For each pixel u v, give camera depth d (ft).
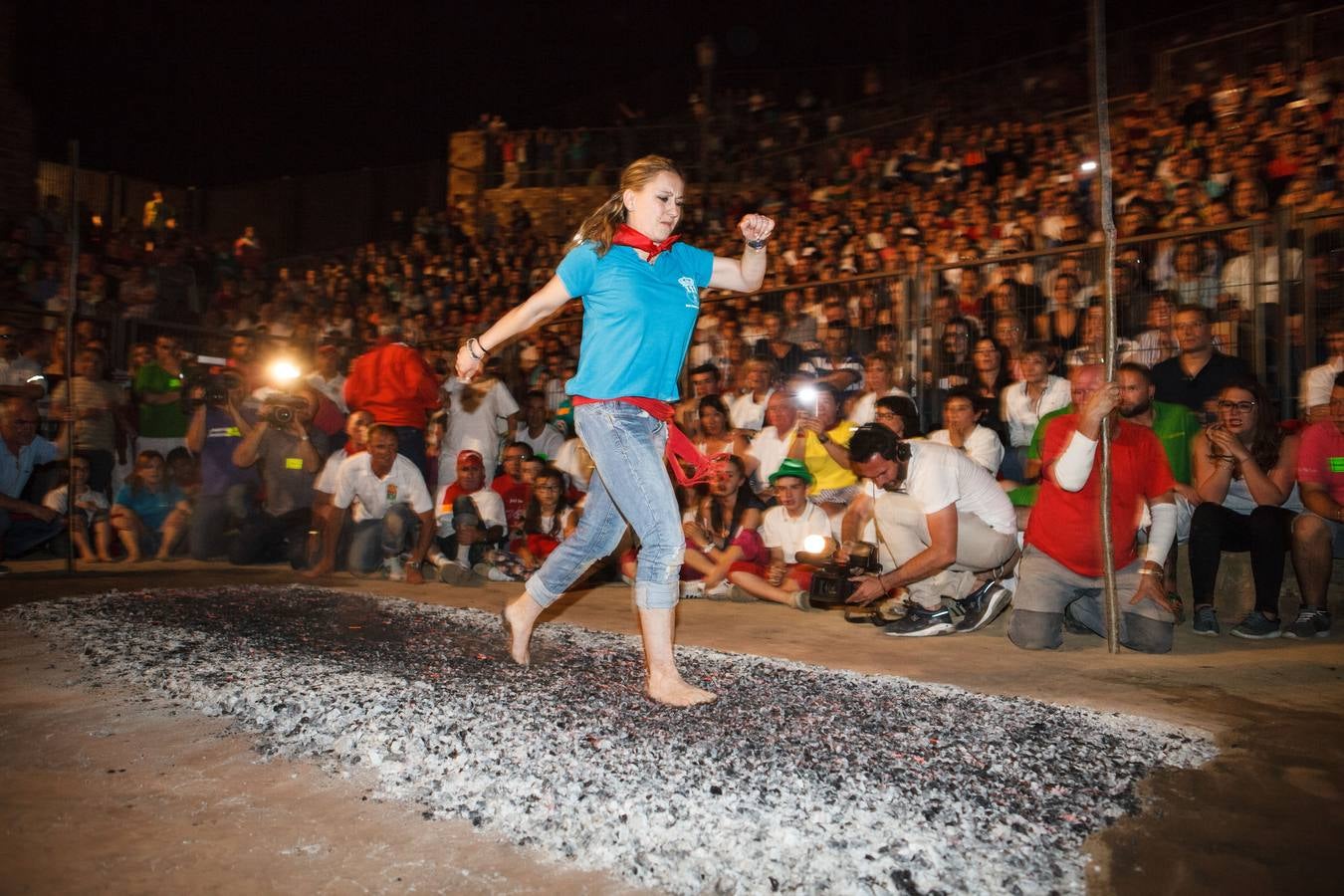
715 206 48.91
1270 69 32.65
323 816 7.75
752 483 23.25
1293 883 6.56
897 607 16.97
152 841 7.32
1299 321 19.02
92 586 21.13
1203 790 8.18
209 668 11.53
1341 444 15.70
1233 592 18.02
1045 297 21.94
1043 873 6.57
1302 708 10.98
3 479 24.62
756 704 9.75
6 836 7.42
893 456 15.48
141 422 30.09
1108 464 14.21
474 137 59.06
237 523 26.81
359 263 55.11
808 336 25.85
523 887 6.59
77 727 9.95
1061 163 34.91
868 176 43.73
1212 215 26.99
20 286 37.81
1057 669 13.12
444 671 11.06
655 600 9.95
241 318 46.39
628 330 9.98
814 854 6.65
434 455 29.07
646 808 7.26
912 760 8.21
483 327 36.19
